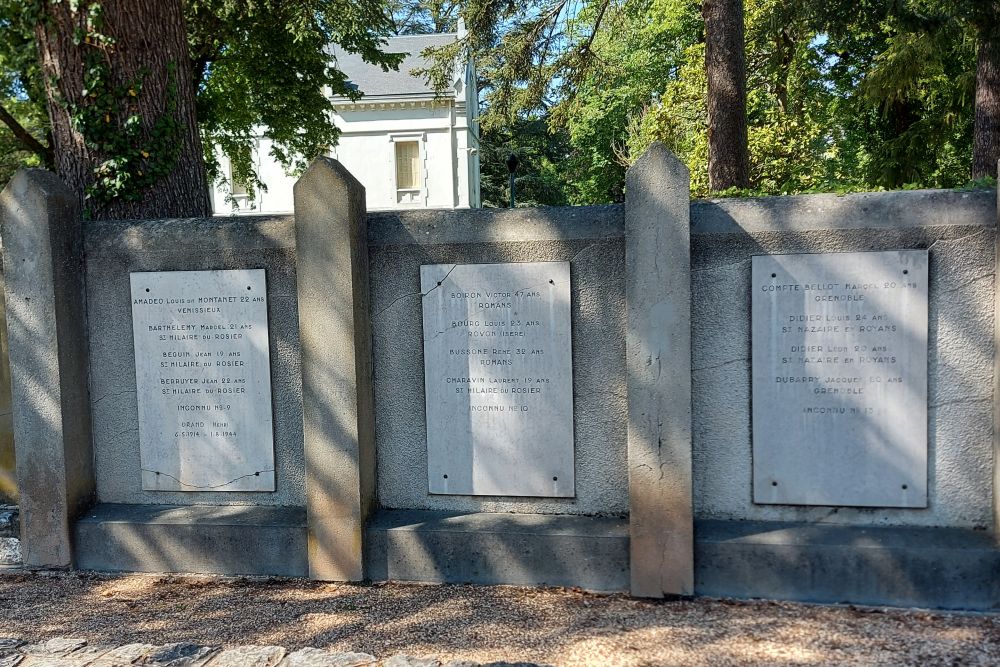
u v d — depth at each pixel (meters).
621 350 4.84
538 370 4.95
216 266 5.32
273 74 15.93
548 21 14.48
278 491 5.39
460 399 5.07
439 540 4.91
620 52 32.91
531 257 4.92
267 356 5.29
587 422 4.93
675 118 23.23
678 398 4.51
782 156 21.14
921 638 3.99
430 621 4.35
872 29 13.13
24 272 5.22
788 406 4.65
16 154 19.30
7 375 6.02
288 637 4.20
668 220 4.47
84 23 6.16
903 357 4.49
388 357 5.15
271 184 31.44
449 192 32.09
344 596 4.77
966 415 4.47
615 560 4.72
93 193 6.19
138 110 6.37
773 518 4.74
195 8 13.85
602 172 39.53
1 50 13.54
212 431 5.41
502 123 15.89
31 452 5.32
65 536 5.31
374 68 32.72
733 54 12.46
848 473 4.61
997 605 4.26
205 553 5.22
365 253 5.08
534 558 4.82
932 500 4.55
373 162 32.19
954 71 20.58
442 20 15.21
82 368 5.45
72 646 4.05
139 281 5.39
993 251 4.38
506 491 5.05
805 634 4.07
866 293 4.51
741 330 4.70
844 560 4.41
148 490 5.53
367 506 5.06
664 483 4.55
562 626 4.25
